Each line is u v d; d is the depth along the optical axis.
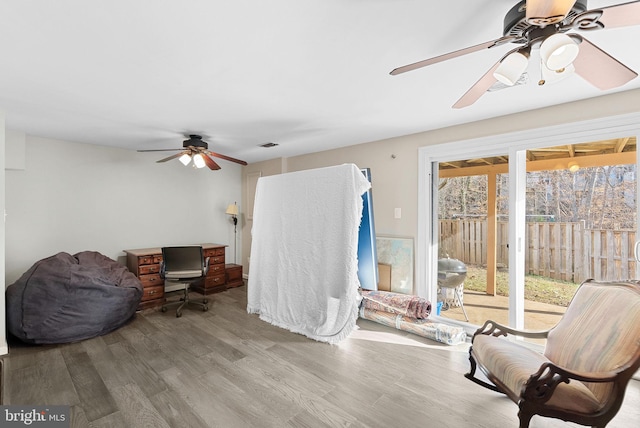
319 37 1.60
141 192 4.63
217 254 4.88
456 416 1.88
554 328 1.99
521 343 2.85
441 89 2.30
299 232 3.32
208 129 3.44
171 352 2.74
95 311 3.04
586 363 1.64
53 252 3.84
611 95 2.38
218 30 1.53
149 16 1.41
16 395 2.07
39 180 3.73
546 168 2.97
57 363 2.52
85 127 3.31
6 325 2.87
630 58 1.83
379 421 1.83
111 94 2.38
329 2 1.31
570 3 0.98
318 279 3.13
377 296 3.51
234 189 5.90
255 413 1.89
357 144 4.18
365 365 2.52
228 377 2.32
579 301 1.93
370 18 1.43
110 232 4.32
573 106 2.54
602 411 1.48
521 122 2.82
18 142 3.49
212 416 1.86
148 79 2.11
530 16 1.06
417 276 3.55
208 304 4.22
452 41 1.64
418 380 2.29
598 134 2.43
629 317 1.56
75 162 4.02
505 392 1.68
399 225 3.73
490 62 1.87
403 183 3.70
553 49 1.08
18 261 3.60
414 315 3.25
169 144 4.18
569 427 1.80
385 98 2.49
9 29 1.50
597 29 1.19
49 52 1.73
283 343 2.95
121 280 3.50
